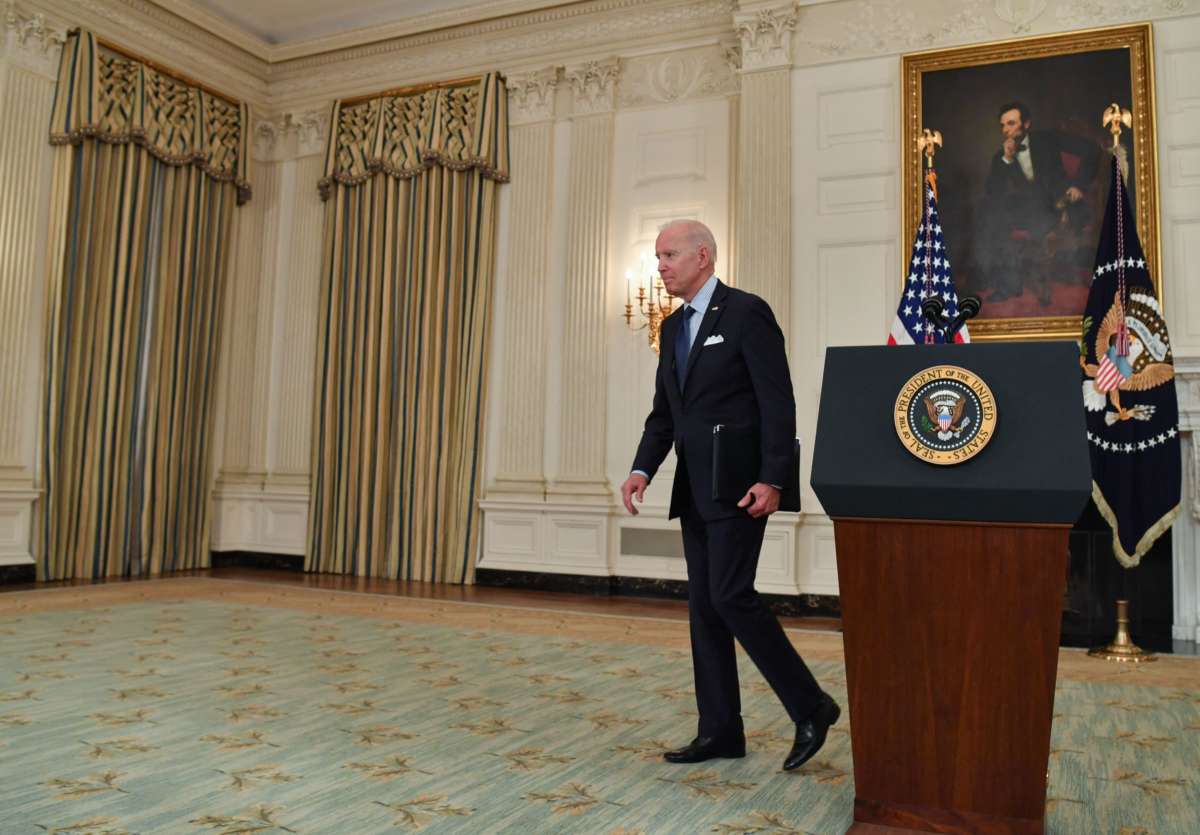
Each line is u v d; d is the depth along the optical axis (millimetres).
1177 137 5488
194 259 7676
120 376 7066
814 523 6031
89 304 6910
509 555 7012
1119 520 4926
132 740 2451
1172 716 3014
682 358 2365
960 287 5785
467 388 7246
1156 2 5598
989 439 1694
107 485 6980
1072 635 4988
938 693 1761
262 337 8172
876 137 6121
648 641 4496
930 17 6062
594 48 7195
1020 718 1703
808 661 4082
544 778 2164
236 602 5637
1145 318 5031
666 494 6617
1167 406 4930
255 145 8320
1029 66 5789
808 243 6188
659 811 1933
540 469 7023
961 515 1722
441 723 2711
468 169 7445
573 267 7059
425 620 5070
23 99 6551
